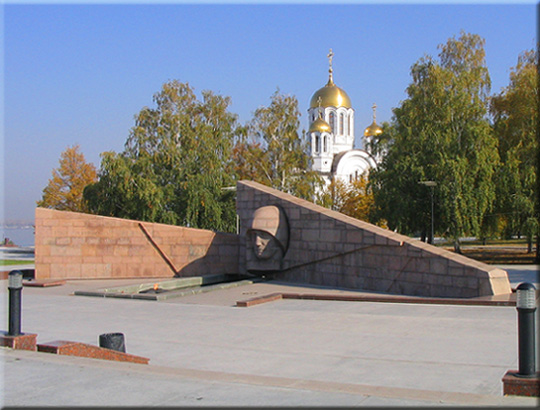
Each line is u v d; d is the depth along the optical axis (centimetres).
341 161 8138
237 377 670
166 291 1888
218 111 4762
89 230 2192
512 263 3684
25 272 2336
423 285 1557
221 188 4509
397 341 940
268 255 2003
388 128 4725
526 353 585
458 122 3712
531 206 3562
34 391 623
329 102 8831
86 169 5472
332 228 1839
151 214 4138
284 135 4931
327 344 937
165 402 578
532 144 3597
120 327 1148
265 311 1330
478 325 1057
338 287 1825
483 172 3606
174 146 4447
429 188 3653
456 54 4219
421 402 556
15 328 852
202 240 2253
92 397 599
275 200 2077
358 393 593
